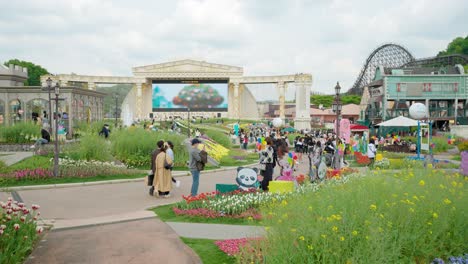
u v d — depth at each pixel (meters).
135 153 26.45
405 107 68.19
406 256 8.09
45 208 14.46
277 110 144.75
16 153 28.14
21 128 31.69
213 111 107.38
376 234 7.18
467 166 19.81
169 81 107.06
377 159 29.77
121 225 11.84
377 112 73.69
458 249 8.77
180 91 107.12
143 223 12.09
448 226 8.87
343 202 8.50
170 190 16.91
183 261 8.80
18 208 9.95
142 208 14.56
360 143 39.94
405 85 68.81
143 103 109.56
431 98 68.88
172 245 9.87
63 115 37.56
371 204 8.54
